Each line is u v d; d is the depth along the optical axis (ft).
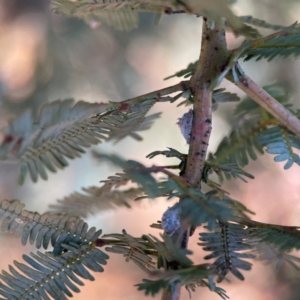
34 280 1.17
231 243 1.17
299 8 2.22
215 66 1.19
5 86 2.78
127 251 1.19
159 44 2.78
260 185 2.76
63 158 1.13
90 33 2.76
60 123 1.09
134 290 3.03
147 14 2.75
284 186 2.75
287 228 1.17
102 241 1.19
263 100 1.21
